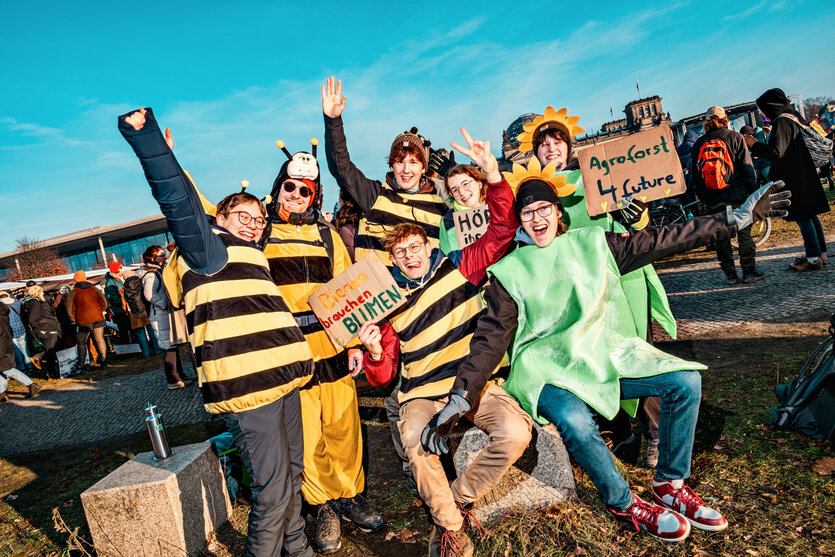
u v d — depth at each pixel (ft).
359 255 12.00
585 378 8.11
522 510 8.95
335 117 11.14
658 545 7.69
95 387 27.30
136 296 30.81
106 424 19.94
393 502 10.57
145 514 9.03
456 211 11.68
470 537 8.70
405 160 11.90
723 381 12.67
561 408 7.84
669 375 7.91
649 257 8.43
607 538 8.01
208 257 7.91
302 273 9.86
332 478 9.71
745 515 7.92
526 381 8.24
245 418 7.93
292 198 9.83
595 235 8.43
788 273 21.76
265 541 7.86
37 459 17.10
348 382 9.96
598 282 8.28
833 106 24.30
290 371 8.20
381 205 11.95
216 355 7.82
